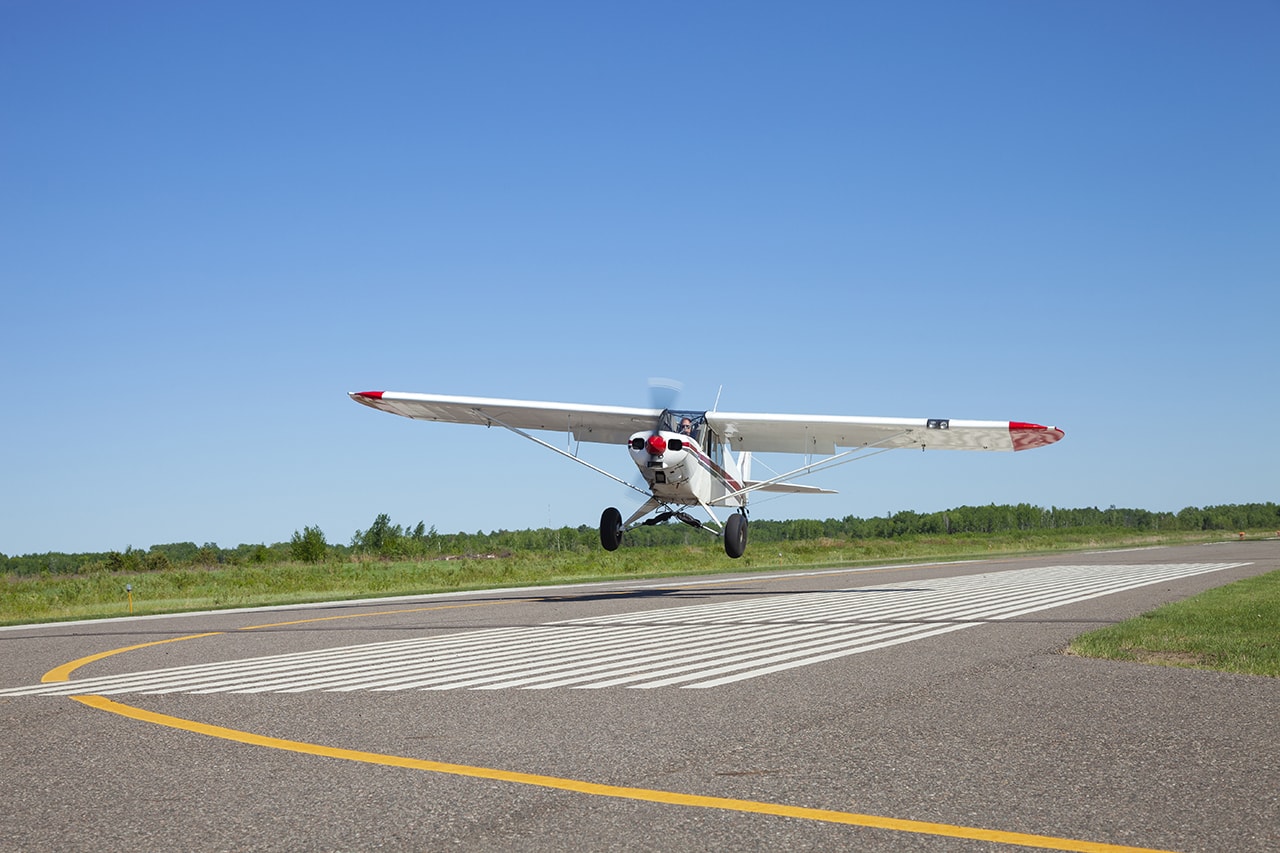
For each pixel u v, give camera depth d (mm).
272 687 7379
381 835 3580
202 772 4648
